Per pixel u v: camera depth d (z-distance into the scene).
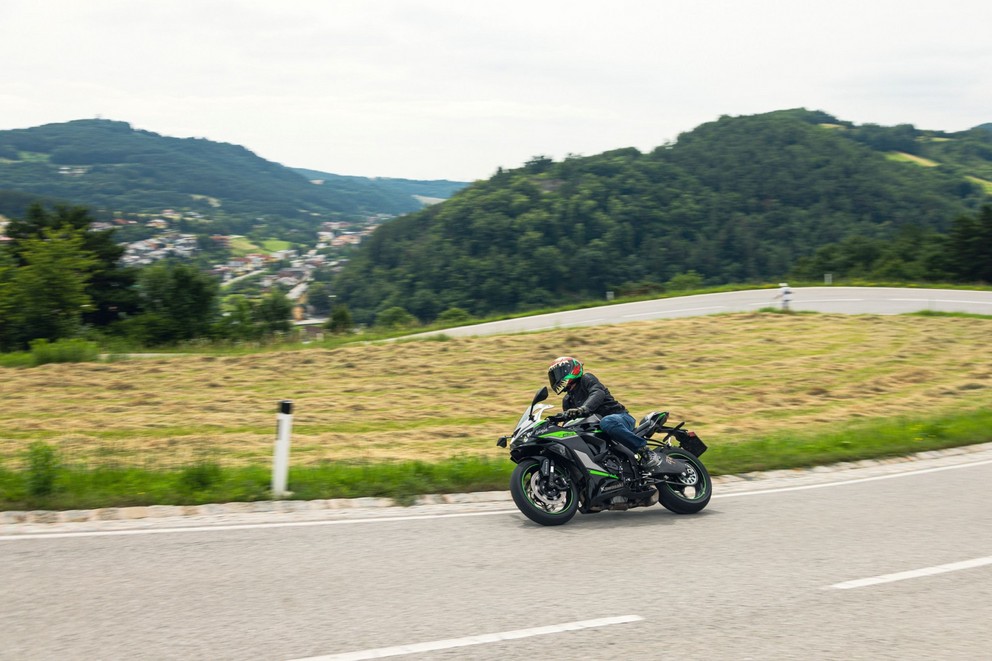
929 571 6.37
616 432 8.12
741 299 39.47
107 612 5.06
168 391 16.84
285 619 5.04
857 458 11.23
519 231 114.31
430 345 23.62
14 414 14.01
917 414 14.75
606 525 7.79
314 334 33.75
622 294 45.41
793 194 132.38
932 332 25.81
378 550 6.67
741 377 18.77
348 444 12.02
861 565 6.51
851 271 65.19
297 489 8.59
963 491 9.41
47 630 4.74
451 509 8.23
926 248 62.81
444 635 4.84
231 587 5.61
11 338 34.28
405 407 15.38
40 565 5.95
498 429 13.49
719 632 5.01
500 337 25.02
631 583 5.95
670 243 120.25
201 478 8.59
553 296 111.75
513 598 5.56
